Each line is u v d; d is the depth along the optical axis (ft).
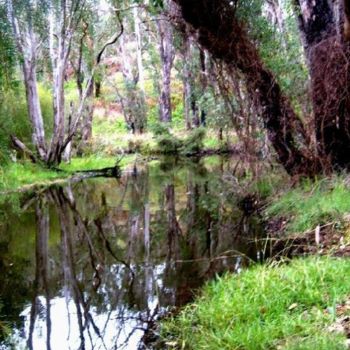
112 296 18.42
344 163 28.89
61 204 39.11
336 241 20.33
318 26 28.30
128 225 31.30
